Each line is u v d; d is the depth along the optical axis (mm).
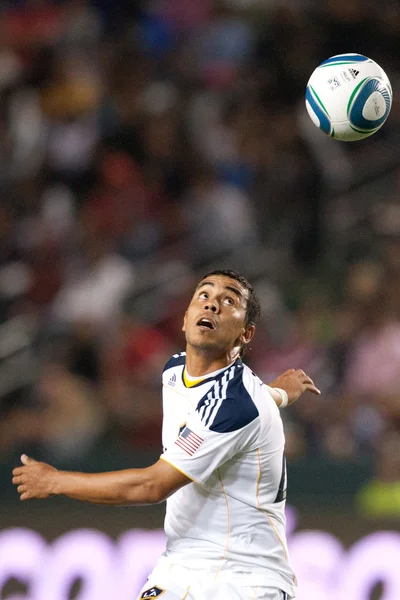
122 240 35500
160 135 38344
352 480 26859
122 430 29250
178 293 32906
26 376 30734
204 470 14750
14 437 28953
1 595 25422
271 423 15109
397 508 26344
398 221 35656
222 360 15539
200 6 46406
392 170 38094
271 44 42094
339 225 36281
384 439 27703
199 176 37406
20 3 46844
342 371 29250
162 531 26016
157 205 37375
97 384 30219
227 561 15164
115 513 26172
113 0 46438
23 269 34562
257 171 38062
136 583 25594
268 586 15148
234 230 35500
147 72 42531
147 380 30141
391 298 29531
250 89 40719
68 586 25625
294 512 26391
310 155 36875
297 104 40125
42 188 38125
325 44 41844
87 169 38219
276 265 34906
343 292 33875
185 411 15359
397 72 41938
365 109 17031
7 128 40531
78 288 33219
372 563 25844
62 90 41156
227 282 15594
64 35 44438
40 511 26312
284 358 30125
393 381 28422
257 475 15125
